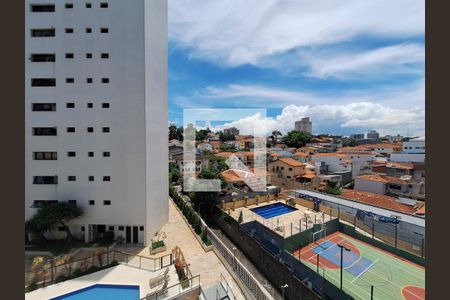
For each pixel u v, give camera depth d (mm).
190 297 15242
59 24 22359
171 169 49594
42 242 21734
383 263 21406
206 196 33594
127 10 22359
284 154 64688
